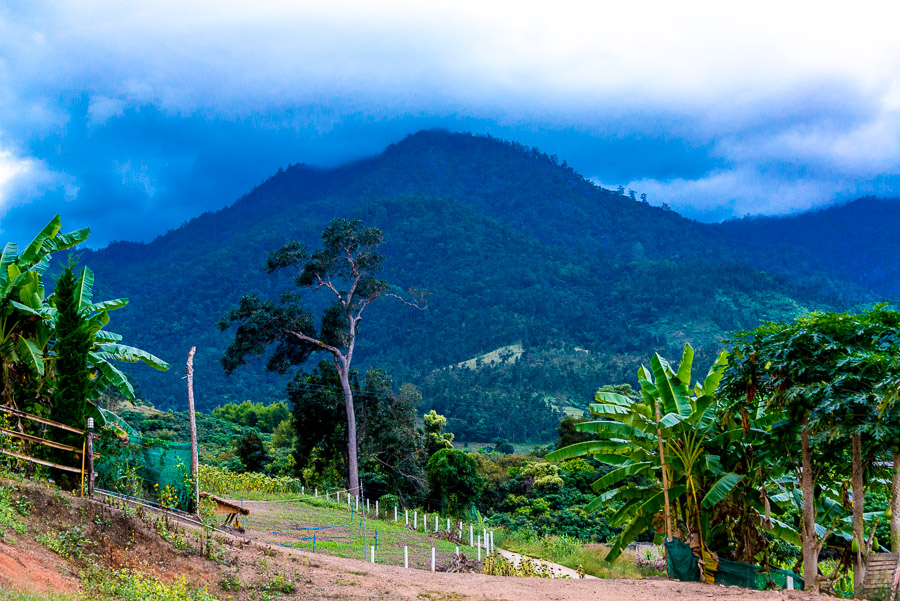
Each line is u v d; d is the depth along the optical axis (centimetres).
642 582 1497
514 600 1262
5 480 1202
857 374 1454
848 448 1563
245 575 1275
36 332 1848
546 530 3509
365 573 1431
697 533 1761
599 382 16350
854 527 1502
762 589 1568
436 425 5097
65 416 1520
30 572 1001
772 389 1582
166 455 1599
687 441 1817
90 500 1258
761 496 1764
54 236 2053
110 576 1101
